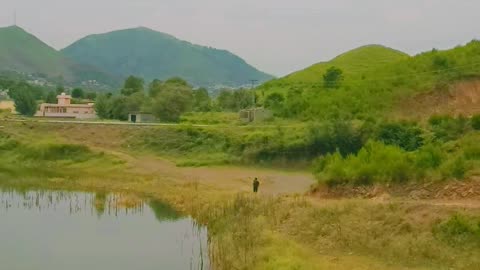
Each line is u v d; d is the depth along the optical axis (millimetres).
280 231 34188
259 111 99250
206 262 32125
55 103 157500
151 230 41594
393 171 40156
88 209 50031
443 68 95875
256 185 52906
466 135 59938
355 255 29562
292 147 76875
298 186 59312
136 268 32000
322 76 138125
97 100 136500
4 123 103250
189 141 88562
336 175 43250
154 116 115250
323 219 34250
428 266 27094
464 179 36844
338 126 75500
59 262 33469
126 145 91500
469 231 29141
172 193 55781
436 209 31750
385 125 71750
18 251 36281
